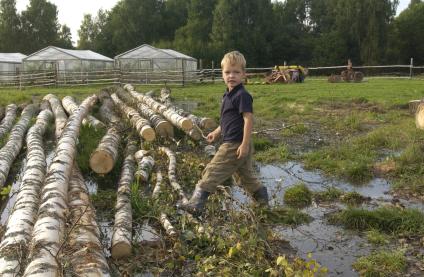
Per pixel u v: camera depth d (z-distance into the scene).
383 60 59.50
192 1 72.00
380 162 7.61
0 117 13.09
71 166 5.58
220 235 4.55
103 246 4.61
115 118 11.22
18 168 7.91
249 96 4.93
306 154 8.36
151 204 5.47
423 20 62.66
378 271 4.04
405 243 4.61
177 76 32.12
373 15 59.22
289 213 5.37
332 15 75.00
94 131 9.14
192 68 37.12
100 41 80.38
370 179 6.90
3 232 4.57
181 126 8.58
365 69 51.78
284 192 6.31
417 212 5.17
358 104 15.03
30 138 8.69
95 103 14.55
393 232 4.89
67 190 4.97
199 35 70.31
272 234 4.76
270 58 66.38
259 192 5.41
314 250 4.52
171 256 4.24
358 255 4.40
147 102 12.25
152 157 7.36
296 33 73.81
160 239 4.70
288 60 67.50
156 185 6.07
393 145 8.66
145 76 32.66
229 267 3.92
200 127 9.36
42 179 5.80
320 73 53.50
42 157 6.85
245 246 4.12
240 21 64.75
